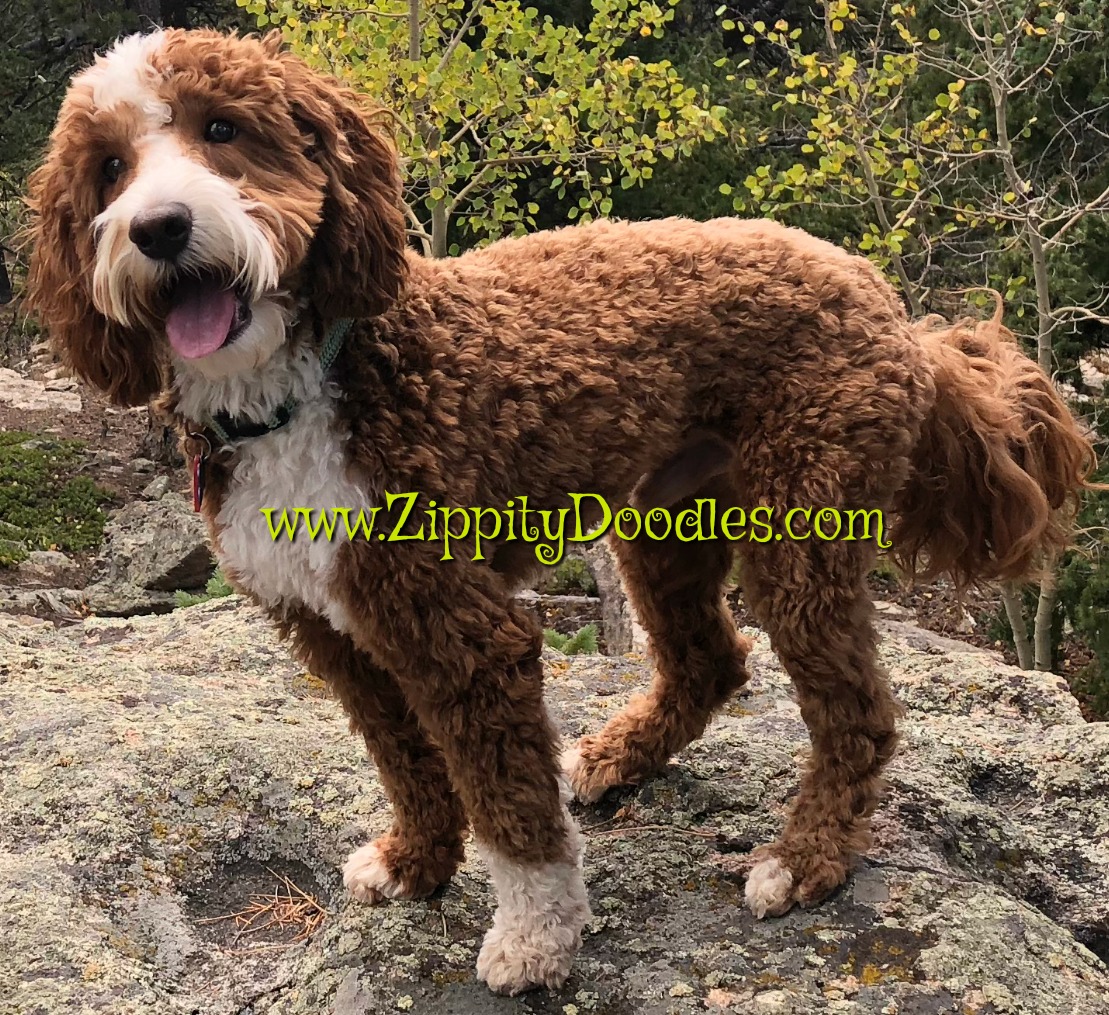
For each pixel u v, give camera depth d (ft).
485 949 2.79
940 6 9.32
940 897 3.02
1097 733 4.03
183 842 3.40
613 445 2.87
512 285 2.87
